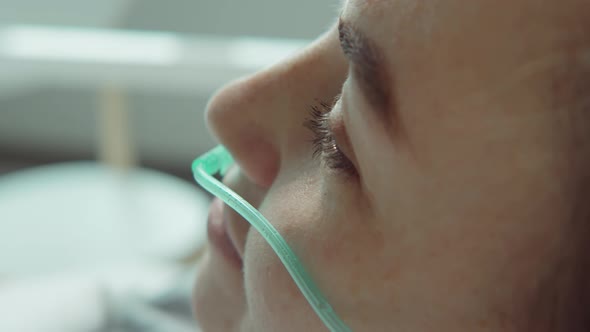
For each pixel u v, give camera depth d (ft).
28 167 6.81
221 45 3.50
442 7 1.00
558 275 1.10
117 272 3.38
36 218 3.83
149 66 3.42
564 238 1.08
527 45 0.99
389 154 1.08
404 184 1.09
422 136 1.04
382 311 1.16
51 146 6.88
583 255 1.11
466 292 1.11
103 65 3.42
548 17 0.99
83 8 4.27
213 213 1.65
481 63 0.99
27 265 3.45
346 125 1.15
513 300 1.11
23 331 2.92
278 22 5.02
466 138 1.02
